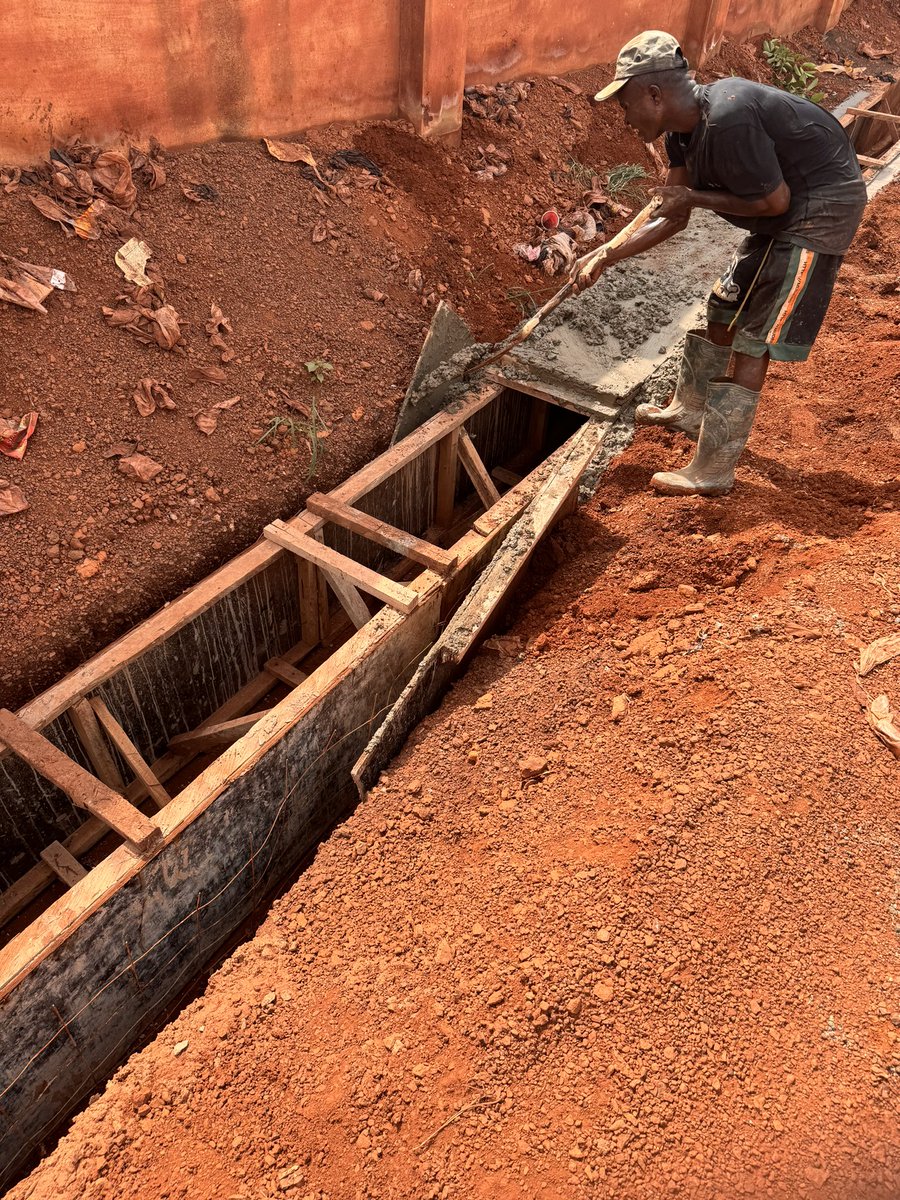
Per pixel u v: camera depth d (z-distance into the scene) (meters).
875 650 3.44
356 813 3.30
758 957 2.65
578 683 3.61
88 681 3.52
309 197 5.40
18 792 3.58
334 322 5.09
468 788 3.31
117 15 4.46
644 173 7.25
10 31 4.14
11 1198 2.40
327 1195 2.33
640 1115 2.38
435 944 2.83
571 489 4.41
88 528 3.97
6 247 4.25
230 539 4.30
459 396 5.18
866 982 2.61
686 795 3.02
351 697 3.76
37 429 4.05
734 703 3.29
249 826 3.48
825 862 2.86
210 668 4.30
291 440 4.62
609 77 7.79
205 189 5.03
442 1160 2.36
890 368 5.21
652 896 2.79
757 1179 2.26
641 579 4.04
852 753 3.12
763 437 4.88
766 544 4.02
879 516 4.20
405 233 5.70
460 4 5.75
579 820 3.08
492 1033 2.56
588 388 5.02
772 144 3.33
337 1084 2.53
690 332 4.45
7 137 4.37
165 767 4.25
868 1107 2.37
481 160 6.41
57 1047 3.02
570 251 6.24
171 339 4.46
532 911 2.83
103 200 4.62
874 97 9.45
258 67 5.19
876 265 6.66
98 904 2.86
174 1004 3.58
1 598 3.70
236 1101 2.53
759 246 3.79
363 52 5.71
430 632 4.22
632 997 2.59
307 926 2.97
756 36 9.53
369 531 4.25
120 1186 2.39
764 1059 2.46
